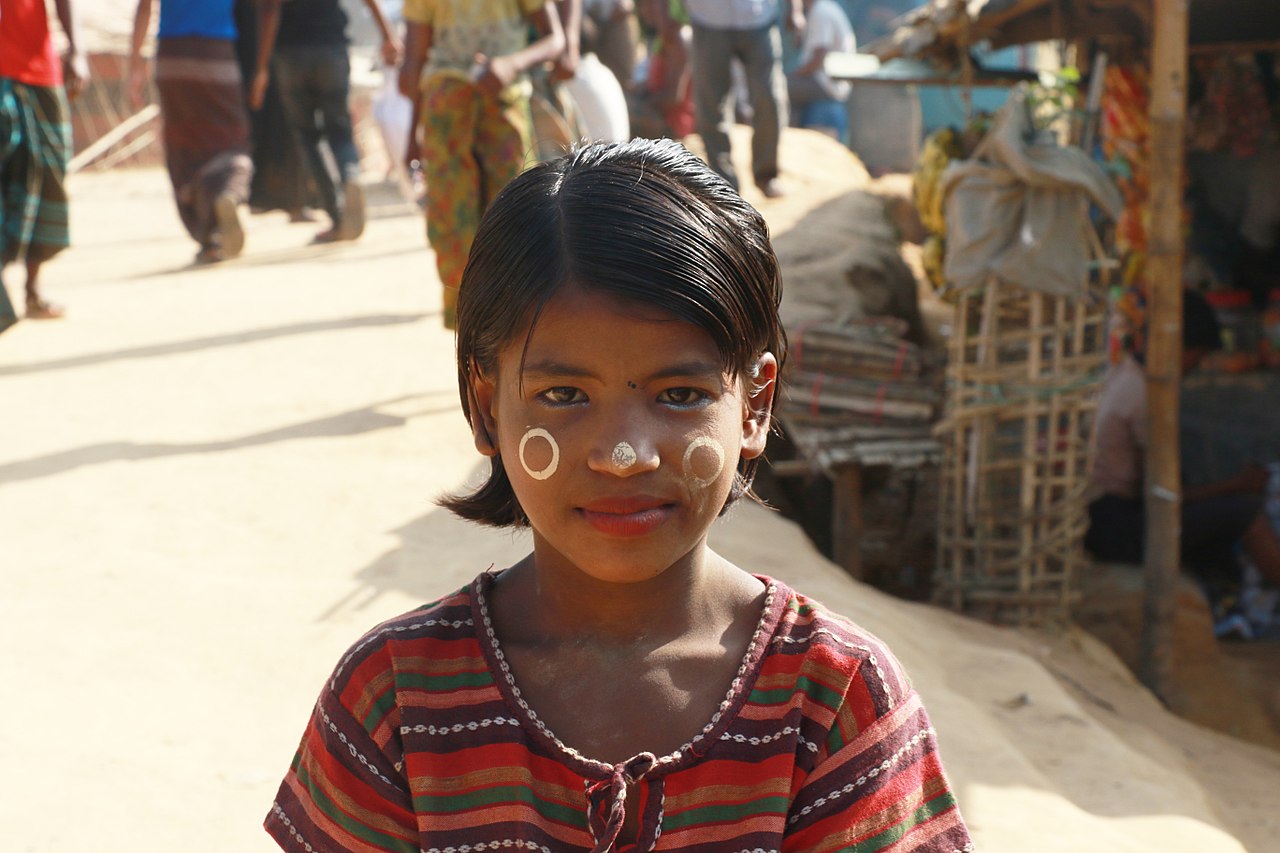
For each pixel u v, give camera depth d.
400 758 1.23
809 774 1.19
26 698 3.03
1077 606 5.14
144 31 8.84
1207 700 4.72
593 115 7.41
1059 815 2.82
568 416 1.10
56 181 6.70
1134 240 6.02
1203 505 5.71
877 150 15.84
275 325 6.87
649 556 1.11
